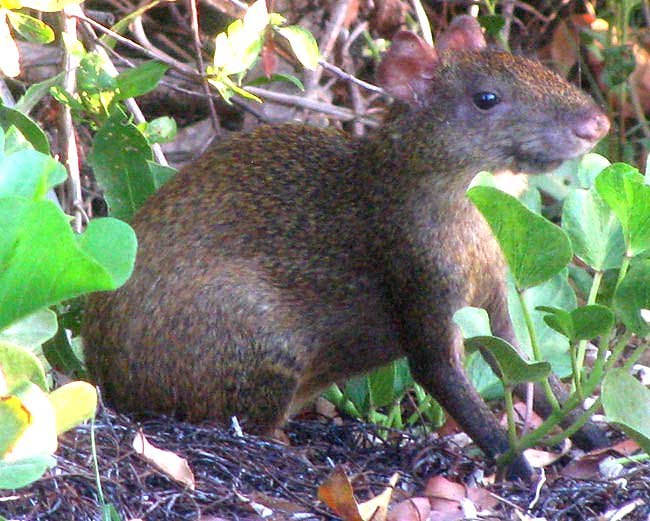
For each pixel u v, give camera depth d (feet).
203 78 32.07
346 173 29.60
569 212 26.89
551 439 26.16
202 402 28.48
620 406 23.47
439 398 28.94
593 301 26.76
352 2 40.29
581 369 28.09
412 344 29.25
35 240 15.84
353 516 21.58
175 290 28.30
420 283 28.89
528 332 26.73
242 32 31.09
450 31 30.53
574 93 28.73
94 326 28.96
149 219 29.14
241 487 23.47
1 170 18.66
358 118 38.37
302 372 29.58
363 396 31.09
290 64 42.32
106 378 28.91
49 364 29.94
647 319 32.45
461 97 28.58
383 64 29.12
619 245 26.71
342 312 29.53
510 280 27.86
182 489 22.40
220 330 28.35
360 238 29.27
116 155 31.68
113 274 16.55
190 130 42.37
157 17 42.73
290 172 29.66
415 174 28.73
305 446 27.71
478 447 28.84
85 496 21.29
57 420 18.71
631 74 41.96
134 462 22.80
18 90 39.19
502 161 28.78
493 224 23.71
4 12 26.66
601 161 28.48
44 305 16.35
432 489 24.22
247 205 29.14
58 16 32.53
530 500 24.39
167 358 28.30
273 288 28.89
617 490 24.67
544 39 43.91
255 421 28.89
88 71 31.94
